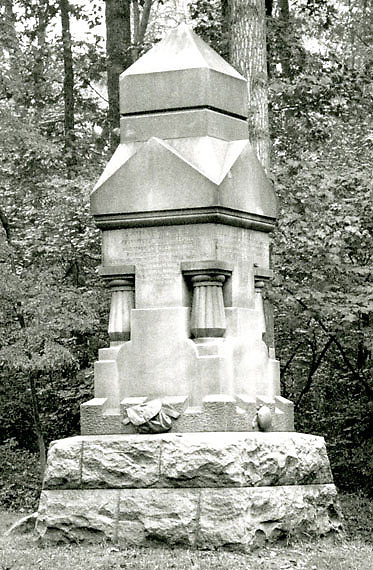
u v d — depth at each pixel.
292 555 12.97
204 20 27.30
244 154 14.26
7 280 22.98
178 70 14.26
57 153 25.02
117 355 14.10
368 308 23.17
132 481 13.30
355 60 36.12
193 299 13.91
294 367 27.92
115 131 26.58
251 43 22.36
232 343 13.91
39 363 22.94
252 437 13.34
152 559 12.45
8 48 26.22
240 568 12.05
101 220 14.20
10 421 29.30
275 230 23.81
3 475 25.88
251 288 14.50
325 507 14.52
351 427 27.06
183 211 13.81
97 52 32.84
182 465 13.09
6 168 29.95
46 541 13.53
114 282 14.25
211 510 12.88
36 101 31.31
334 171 24.62
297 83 25.78
